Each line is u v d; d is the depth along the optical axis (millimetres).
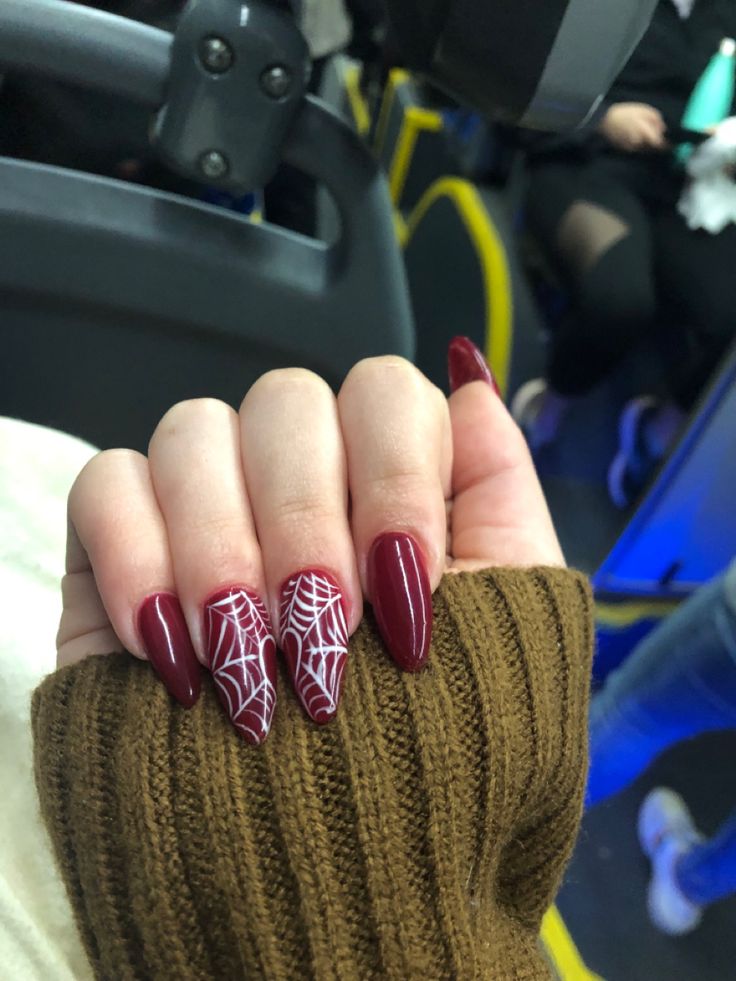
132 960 121
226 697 127
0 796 195
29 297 248
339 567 131
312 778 124
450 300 529
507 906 154
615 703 397
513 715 133
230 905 119
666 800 469
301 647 128
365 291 257
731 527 454
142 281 247
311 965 118
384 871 122
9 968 176
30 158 276
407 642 131
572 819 147
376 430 135
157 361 277
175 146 213
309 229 336
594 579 501
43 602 226
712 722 353
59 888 189
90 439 302
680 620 356
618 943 422
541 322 519
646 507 456
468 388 178
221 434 138
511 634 140
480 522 168
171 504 134
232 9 191
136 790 123
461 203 519
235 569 130
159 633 129
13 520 235
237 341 268
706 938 430
